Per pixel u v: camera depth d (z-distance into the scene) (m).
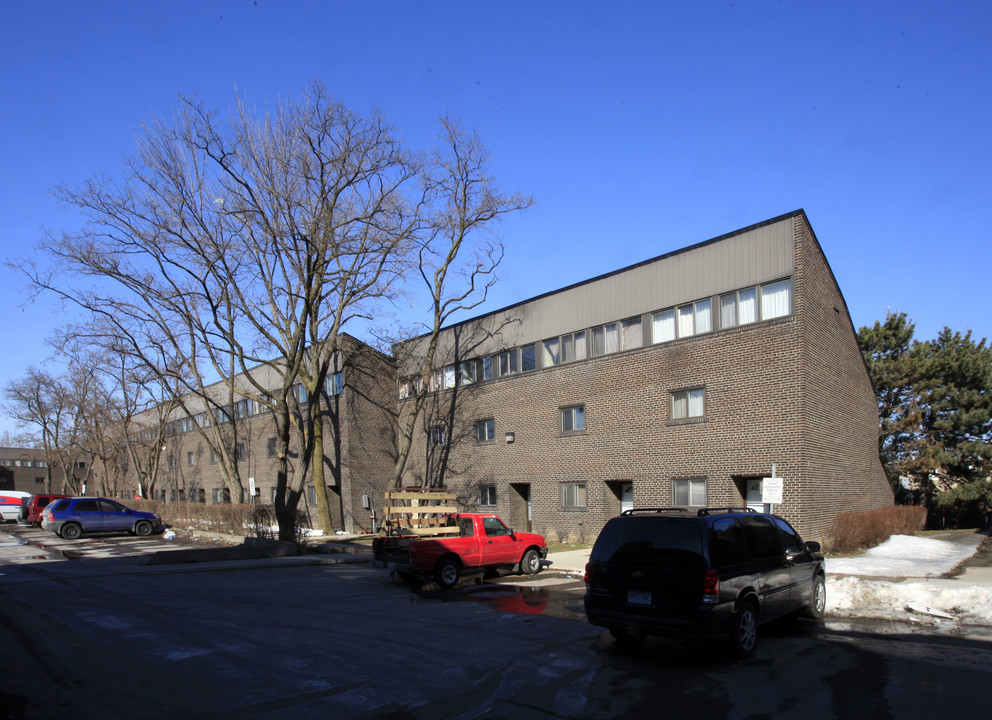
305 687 7.25
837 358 21.72
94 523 29.33
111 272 25.48
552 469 26.22
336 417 35.84
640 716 6.37
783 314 19.25
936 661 8.14
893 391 37.97
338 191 25.30
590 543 24.09
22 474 86.12
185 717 6.32
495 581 16.09
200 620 10.93
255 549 21.86
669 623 8.20
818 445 19.39
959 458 35.81
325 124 24.19
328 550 24.64
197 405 53.09
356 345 35.03
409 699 6.88
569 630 10.23
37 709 6.51
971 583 13.09
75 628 10.16
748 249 20.27
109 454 60.03
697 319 21.53
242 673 7.78
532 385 27.41
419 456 33.62
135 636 9.64
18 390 60.06
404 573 15.05
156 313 27.70
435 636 9.80
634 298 23.55
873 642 9.16
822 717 6.28
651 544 8.61
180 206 25.20
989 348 38.03
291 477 40.00
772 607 9.25
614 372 23.97
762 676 7.64
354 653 8.74
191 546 25.44
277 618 11.21
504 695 7.01
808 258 19.48
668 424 21.95
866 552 19.55
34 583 15.23
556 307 26.64
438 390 32.56
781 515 18.67
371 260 27.33
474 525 15.91
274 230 25.02
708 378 20.92
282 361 40.38
